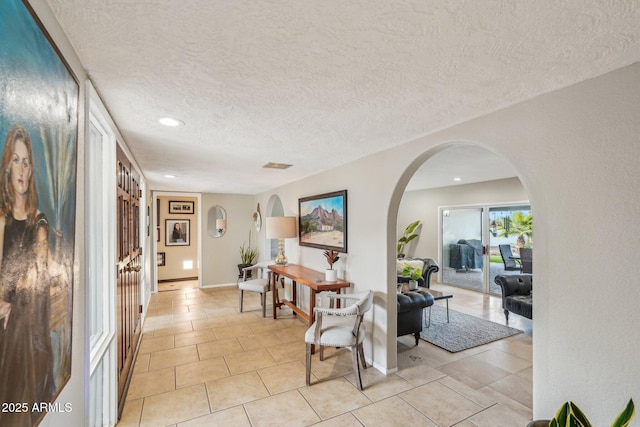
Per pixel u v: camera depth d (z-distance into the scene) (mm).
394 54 1267
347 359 3033
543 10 987
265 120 2074
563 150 1558
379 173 2914
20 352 738
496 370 2838
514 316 4539
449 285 6781
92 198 2021
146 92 1621
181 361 2979
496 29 1093
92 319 1995
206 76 1452
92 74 1402
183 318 4355
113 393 2014
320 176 4027
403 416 2129
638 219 1310
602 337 1409
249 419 2096
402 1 949
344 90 1615
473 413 2164
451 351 3256
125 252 2480
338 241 3525
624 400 1340
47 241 884
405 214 7727
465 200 6367
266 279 4844
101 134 2025
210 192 6469
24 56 743
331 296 3082
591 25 1063
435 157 3715
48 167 886
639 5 955
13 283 703
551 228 1599
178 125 2168
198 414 2148
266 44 1189
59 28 1040
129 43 1168
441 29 1094
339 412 2172
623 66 1353
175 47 1202
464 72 1418
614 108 1383
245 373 2738
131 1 937
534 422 1530
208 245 6535
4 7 654
